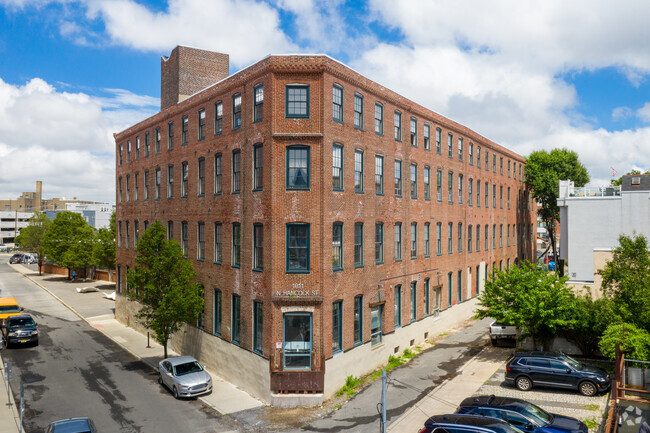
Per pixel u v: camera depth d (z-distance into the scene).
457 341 33.12
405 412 20.64
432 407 21.02
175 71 36.56
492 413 16.72
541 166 57.03
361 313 25.83
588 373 21.48
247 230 24.48
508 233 51.34
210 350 28.06
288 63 22.72
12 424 20.02
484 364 27.23
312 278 22.59
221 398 23.34
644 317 21.58
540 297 25.97
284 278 22.56
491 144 46.09
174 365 24.17
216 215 27.55
